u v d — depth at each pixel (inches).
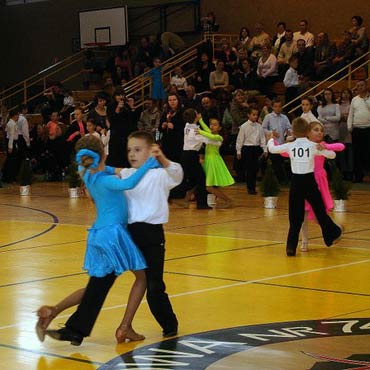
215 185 772.0
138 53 1321.4
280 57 1155.3
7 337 337.7
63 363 301.9
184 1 1396.4
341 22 1239.5
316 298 401.4
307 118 844.6
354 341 323.6
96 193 324.5
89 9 1488.7
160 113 1039.0
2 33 1605.6
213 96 1104.2
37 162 1184.2
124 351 316.8
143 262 323.9
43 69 1561.3
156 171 331.3
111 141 806.5
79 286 437.4
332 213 726.5
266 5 1311.5
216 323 355.6
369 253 528.1
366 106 953.5
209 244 568.1
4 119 1286.9
